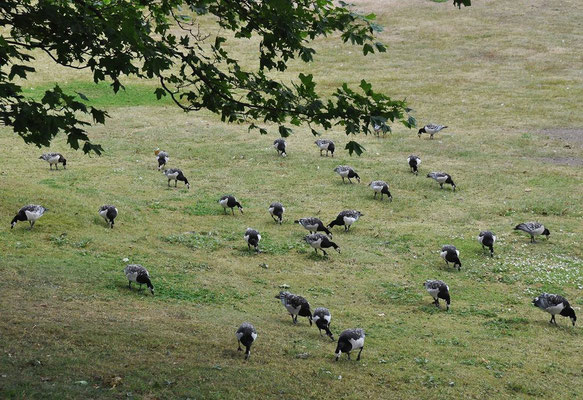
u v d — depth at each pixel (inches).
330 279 919.7
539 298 806.5
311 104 610.9
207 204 1229.7
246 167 1477.6
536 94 2050.9
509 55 2450.8
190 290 827.4
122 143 1631.4
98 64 560.7
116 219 1086.4
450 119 1861.5
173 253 963.3
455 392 591.2
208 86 650.8
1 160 1440.7
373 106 583.5
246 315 762.8
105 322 676.7
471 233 1126.4
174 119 1859.0
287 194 1312.7
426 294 885.8
